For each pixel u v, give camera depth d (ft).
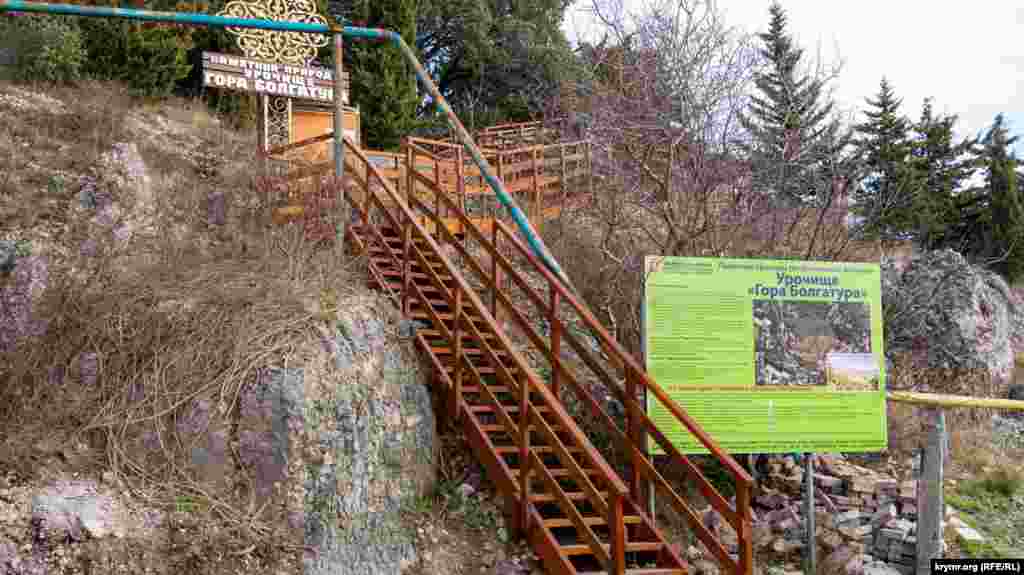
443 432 23.94
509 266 24.82
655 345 22.93
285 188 30.30
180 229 27.37
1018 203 82.58
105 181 28.55
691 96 32.55
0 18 43.47
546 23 90.07
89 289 22.20
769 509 25.62
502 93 87.76
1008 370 44.21
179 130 41.45
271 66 37.19
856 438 23.62
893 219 46.85
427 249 29.66
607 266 34.65
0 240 24.13
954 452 32.27
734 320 23.38
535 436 24.39
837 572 22.90
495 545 20.95
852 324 24.17
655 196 33.73
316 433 19.85
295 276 23.53
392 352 23.38
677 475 26.17
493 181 26.16
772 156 34.63
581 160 43.09
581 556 20.97
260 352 20.36
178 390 19.83
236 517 18.38
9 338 21.44
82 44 45.73
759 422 23.15
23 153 29.22
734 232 32.94
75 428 19.38
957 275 43.39
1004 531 26.11
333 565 18.90
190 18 26.48
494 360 22.38
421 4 82.94
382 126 71.77
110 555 16.87
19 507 16.97
